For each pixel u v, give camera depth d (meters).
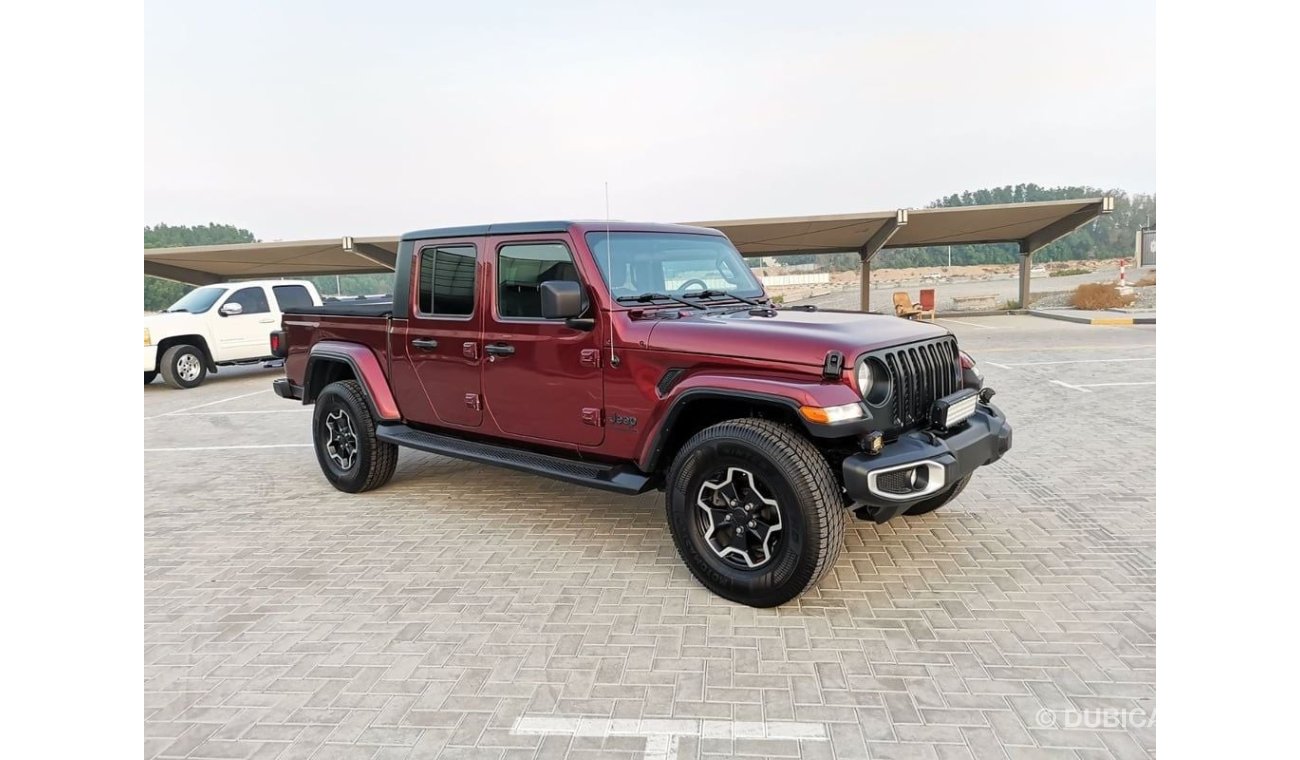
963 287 36.53
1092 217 20.91
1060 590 3.77
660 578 4.06
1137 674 2.98
